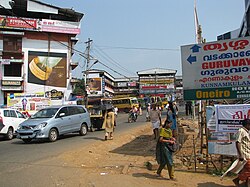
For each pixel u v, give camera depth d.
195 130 17.02
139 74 87.19
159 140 7.68
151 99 58.00
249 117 7.84
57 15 48.03
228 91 8.66
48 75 45.06
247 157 6.34
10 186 6.85
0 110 17.30
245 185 6.52
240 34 32.00
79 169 8.77
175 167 8.87
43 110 16.22
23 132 14.51
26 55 44.38
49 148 12.67
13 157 10.50
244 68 8.50
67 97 45.78
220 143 8.16
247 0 26.44
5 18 42.97
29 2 45.25
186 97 9.10
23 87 43.62
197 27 12.91
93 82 60.41
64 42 46.41
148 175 8.03
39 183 7.14
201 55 8.98
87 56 39.62
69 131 16.44
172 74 86.31
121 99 54.84
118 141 15.14
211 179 7.58
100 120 20.56
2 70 43.09
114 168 9.06
